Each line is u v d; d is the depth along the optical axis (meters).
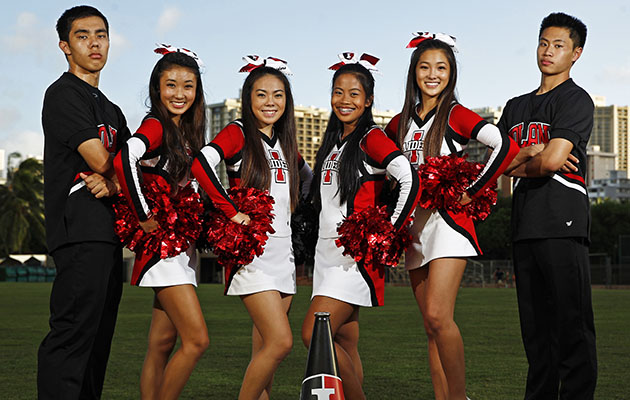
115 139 4.60
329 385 3.38
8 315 14.28
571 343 4.62
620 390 5.81
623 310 15.52
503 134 4.46
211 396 5.73
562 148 4.51
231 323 12.25
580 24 4.81
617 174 120.00
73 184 4.33
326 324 3.49
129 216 4.29
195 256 4.73
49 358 4.21
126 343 9.30
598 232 48.22
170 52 4.66
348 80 4.72
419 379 6.47
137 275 4.43
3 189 48.38
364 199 4.67
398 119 5.04
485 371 6.88
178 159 4.50
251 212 4.43
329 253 4.70
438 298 4.54
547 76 4.88
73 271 4.26
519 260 4.88
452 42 4.83
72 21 4.46
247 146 4.64
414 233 4.77
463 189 4.50
